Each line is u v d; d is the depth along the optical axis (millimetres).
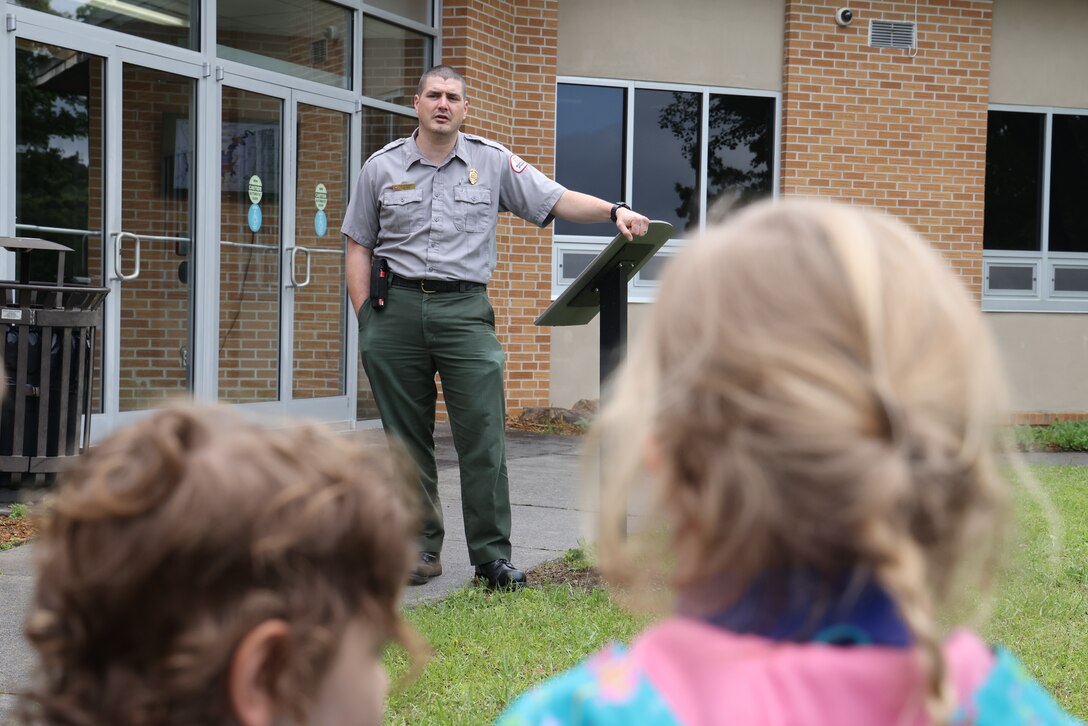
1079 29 11789
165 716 929
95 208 7148
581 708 935
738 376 847
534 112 10336
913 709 875
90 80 7074
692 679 910
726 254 914
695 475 881
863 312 851
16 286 5664
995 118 11742
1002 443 981
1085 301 11906
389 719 2988
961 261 11375
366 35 9320
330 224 9070
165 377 7668
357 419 9430
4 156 6484
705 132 10984
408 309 4375
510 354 10242
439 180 4430
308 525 931
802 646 891
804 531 834
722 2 10969
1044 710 981
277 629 921
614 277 4406
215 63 7910
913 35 11156
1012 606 4121
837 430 813
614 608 4012
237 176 8211
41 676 1016
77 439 5859
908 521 847
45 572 976
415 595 4316
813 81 10992
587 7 10648
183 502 910
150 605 923
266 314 8508
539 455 8344
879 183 11172
